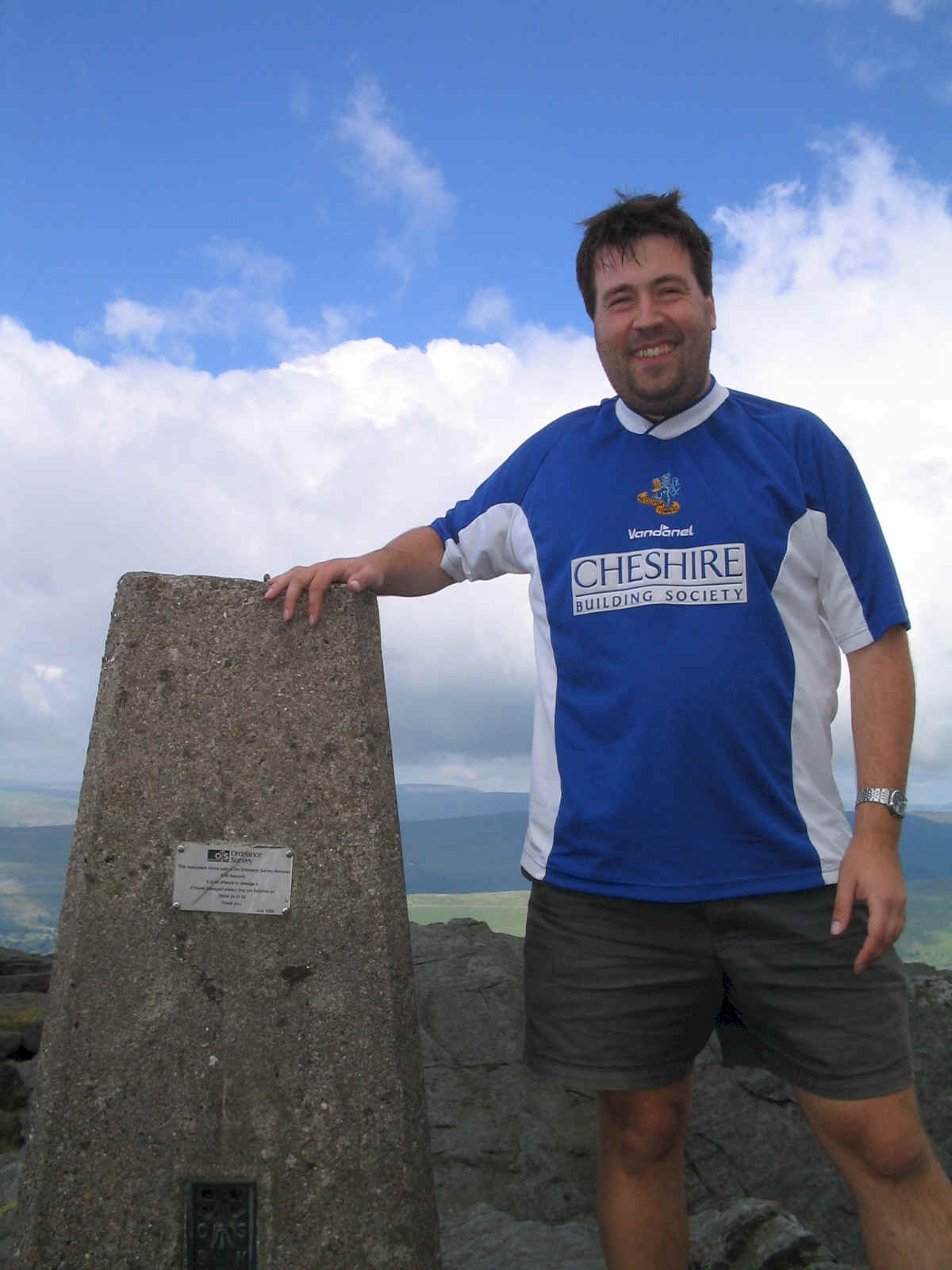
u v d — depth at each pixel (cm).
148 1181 213
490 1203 350
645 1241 216
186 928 222
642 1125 215
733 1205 294
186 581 236
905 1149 190
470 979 478
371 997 222
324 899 224
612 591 214
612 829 207
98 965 220
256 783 228
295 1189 213
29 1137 219
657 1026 210
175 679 230
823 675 212
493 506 247
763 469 211
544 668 226
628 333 216
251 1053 218
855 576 208
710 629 204
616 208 222
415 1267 212
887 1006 195
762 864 201
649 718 204
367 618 242
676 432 220
